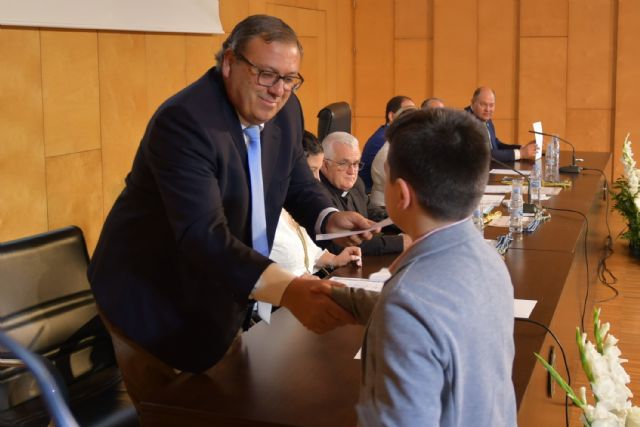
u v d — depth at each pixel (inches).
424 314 48.5
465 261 51.7
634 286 225.5
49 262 110.1
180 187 74.9
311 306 68.6
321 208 91.6
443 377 49.2
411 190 52.6
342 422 70.4
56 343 108.0
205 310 82.2
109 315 83.8
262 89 77.0
